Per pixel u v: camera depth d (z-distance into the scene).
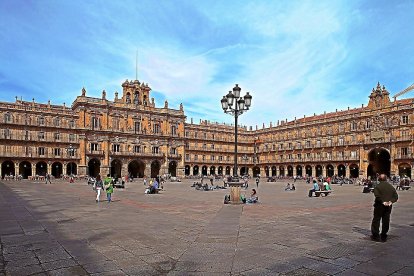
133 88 106.12
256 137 133.75
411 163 80.94
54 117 93.38
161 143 109.12
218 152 128.75
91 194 34.12
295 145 115.19
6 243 11.01
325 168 104.12
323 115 113.38
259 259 9.21
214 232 12.95
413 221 16.00
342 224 14.95
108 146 98.81
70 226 14.23
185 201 26.59
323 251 10.06
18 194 32.91
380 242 11.27
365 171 91.75
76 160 94.19
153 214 18.25
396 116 85.75
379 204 11.63
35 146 89.81
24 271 8.12
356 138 95.69
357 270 8.26
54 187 47.97
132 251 10.05
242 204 23.98
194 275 7.91
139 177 106.75
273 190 45.50
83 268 8.41
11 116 87.50
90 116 96.62
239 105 24.45
